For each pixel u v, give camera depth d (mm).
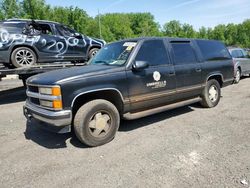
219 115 5898
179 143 4336
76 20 40719
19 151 4289
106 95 4648
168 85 5258
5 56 7371
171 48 5500
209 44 6648
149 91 4922
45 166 3717
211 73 6367
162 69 5141
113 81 4402
